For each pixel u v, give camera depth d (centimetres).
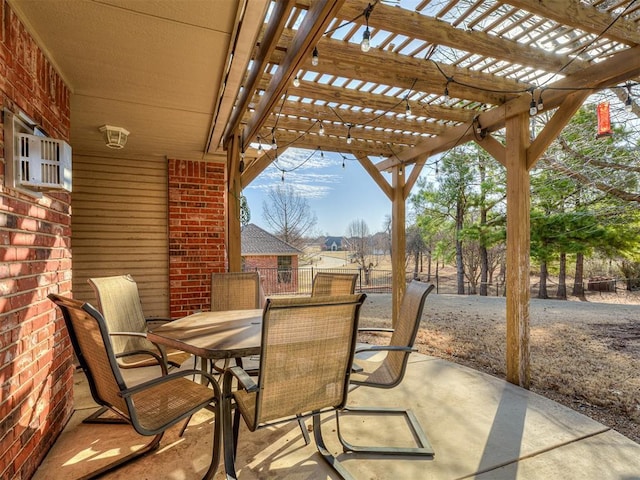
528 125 316
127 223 401
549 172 735
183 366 332
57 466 181
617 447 200
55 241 202
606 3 262
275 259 1622
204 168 426
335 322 158
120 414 158
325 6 165
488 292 1345
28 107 171
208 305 422
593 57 263
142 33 175
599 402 266
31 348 170
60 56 195
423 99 355
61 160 172
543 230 816
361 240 2388
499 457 190
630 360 376
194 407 170
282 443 206
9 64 152
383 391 279
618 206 655
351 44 248
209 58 199
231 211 359
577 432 216
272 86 256
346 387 172
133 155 401
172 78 223
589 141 565
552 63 261
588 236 768
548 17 206
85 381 305
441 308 752
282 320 145
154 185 411
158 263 411
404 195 542
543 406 253
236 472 176
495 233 906
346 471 178
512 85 308
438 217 1169
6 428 145
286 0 170
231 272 345
